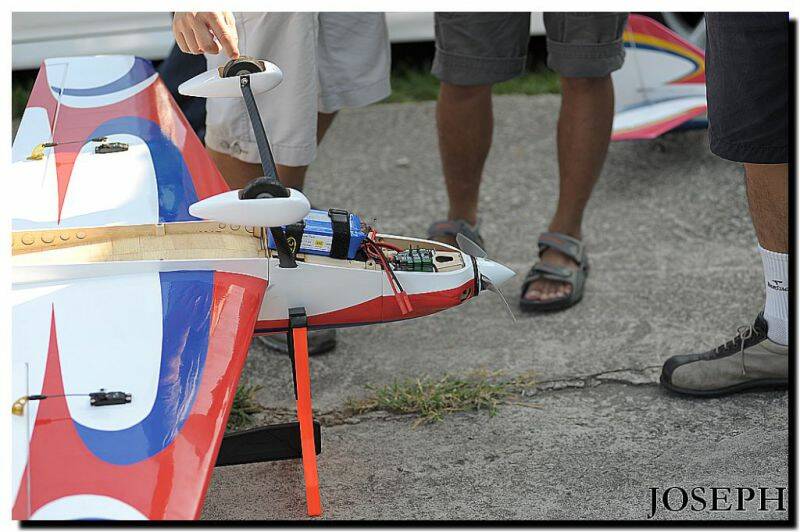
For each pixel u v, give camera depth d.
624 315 4.68
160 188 3.47
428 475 3.46
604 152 4.70
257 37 4.03
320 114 4.59
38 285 2.94
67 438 2.33
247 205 2.56
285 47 4.03
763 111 3.35
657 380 4.10
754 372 3.88
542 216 5.86
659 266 5.16
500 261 5.32
